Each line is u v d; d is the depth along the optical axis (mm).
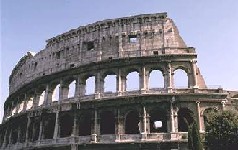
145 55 78938
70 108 79688
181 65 77062
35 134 85625
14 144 92062
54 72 88562
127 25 84062
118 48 82188
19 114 93125
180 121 76625
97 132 74750
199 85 77562
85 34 88188
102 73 81000
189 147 57969
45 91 89500
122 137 72312
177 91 74312
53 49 93625
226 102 74750
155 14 82938
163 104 73062
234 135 58656
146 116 72875
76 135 77000
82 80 83188
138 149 69938
